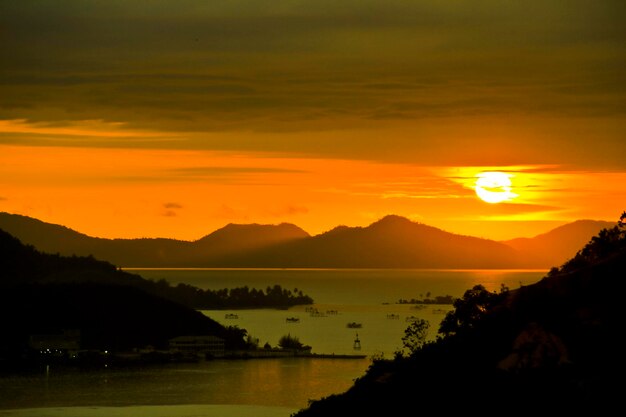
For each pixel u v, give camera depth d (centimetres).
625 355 4309
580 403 4128
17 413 6919
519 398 4325
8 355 15175
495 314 5044
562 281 4884
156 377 12950
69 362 14825
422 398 4722
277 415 6412
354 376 12625
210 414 6506
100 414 6744
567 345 4531
